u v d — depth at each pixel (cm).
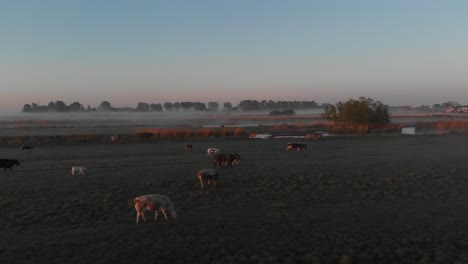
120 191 2456
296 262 1364
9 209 2105
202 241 1533
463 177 2834
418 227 1694
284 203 2127
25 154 4731
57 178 2947
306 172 3036
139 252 1429
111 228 1720
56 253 1425
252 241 1536
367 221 1783
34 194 2414
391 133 8062
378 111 9375
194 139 6806
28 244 1526
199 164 3647
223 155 3378
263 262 1341
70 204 2159
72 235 1627
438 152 4538
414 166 3344
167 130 7544
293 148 4997
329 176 2852
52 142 6159
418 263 1338
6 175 3130
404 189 2473
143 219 1852
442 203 2125
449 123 9462
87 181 2803
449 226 1708
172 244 1501
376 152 4609
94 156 4478
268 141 6438
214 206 2102
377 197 2277
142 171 3225
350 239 1538
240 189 2511
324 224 1739
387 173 2981
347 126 8600
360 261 1360
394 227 1694
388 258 1379
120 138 6656
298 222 1775
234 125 12269
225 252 1427
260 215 1906
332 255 1395
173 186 2594
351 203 2147
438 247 1452
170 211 1838
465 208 2016
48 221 1878
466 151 4622
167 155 4538
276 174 2953
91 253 1423
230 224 1748
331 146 5522
